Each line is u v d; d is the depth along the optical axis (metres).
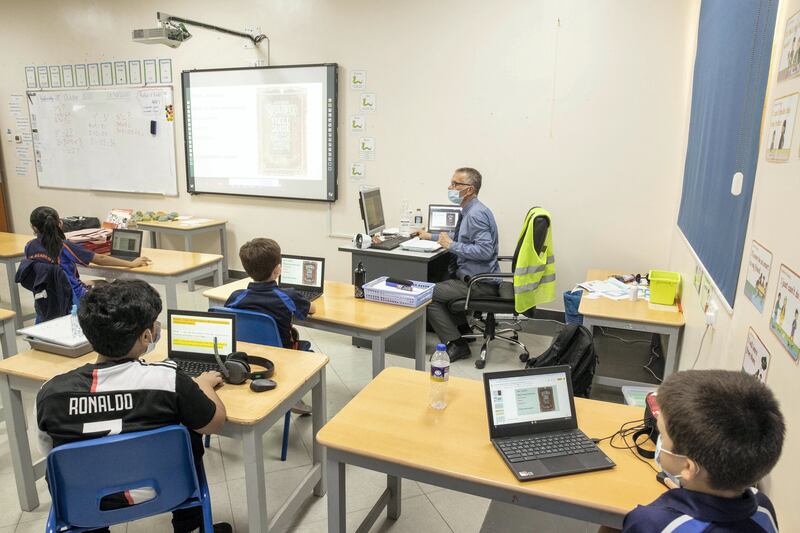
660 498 0.93
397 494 2.07
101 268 3.54
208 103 5.31
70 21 5.81
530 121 4.20
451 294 3.65
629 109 3.92
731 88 1.99
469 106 4.37
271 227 5.41
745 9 1.84
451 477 1.35
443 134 4.51
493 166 4.39
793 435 1.09
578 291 3.54
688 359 2.46
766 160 1.43
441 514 2.13
